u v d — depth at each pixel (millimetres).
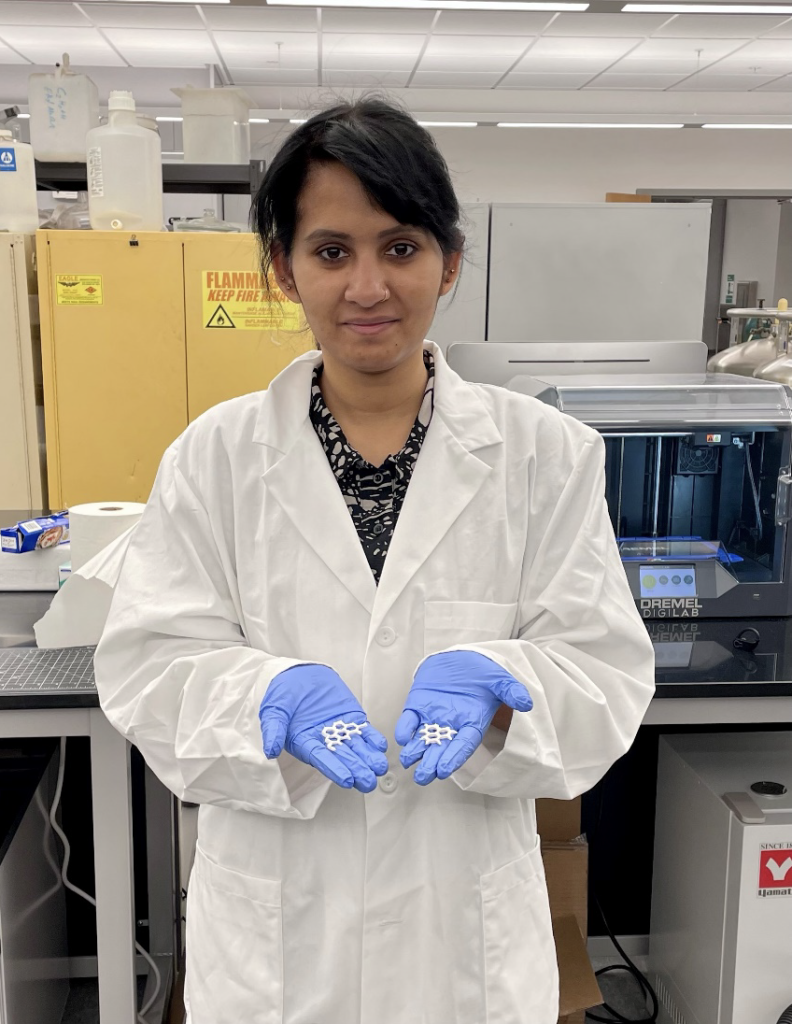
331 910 934
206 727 907
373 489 1001
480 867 949
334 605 955
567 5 5215
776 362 2084
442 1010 941
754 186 8633
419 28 5996
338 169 828
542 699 916
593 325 3859
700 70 7203
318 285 867
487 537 975
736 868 1637
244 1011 943
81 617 1477
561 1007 1732
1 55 6590
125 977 1438
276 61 6863
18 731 1346
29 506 2477
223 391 2406
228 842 972
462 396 1032
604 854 2227
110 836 1392
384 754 833
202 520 995
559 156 8477
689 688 1446
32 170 2441
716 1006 1714
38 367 2502
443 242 885
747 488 1832
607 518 1026
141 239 2332
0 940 1497
